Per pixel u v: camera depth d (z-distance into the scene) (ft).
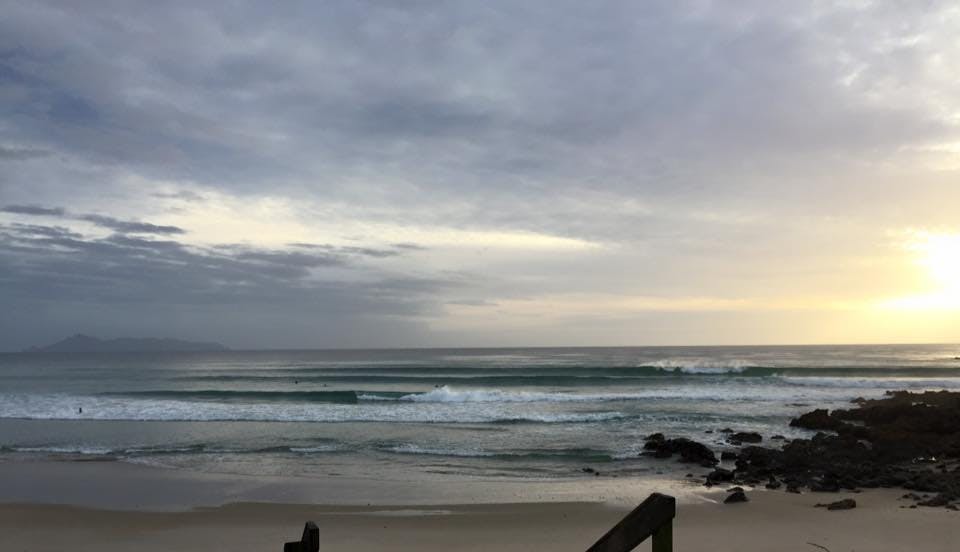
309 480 51.70
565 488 48.78
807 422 77.77
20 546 35.14
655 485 49.93
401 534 36.47
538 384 130.72
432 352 523.70
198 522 39.68
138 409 94.79
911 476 51.24
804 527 36.55
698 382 128.06
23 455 63.31
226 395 115.65
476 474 54.24
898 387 120.16
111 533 37.50
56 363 301.22
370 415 88.02
